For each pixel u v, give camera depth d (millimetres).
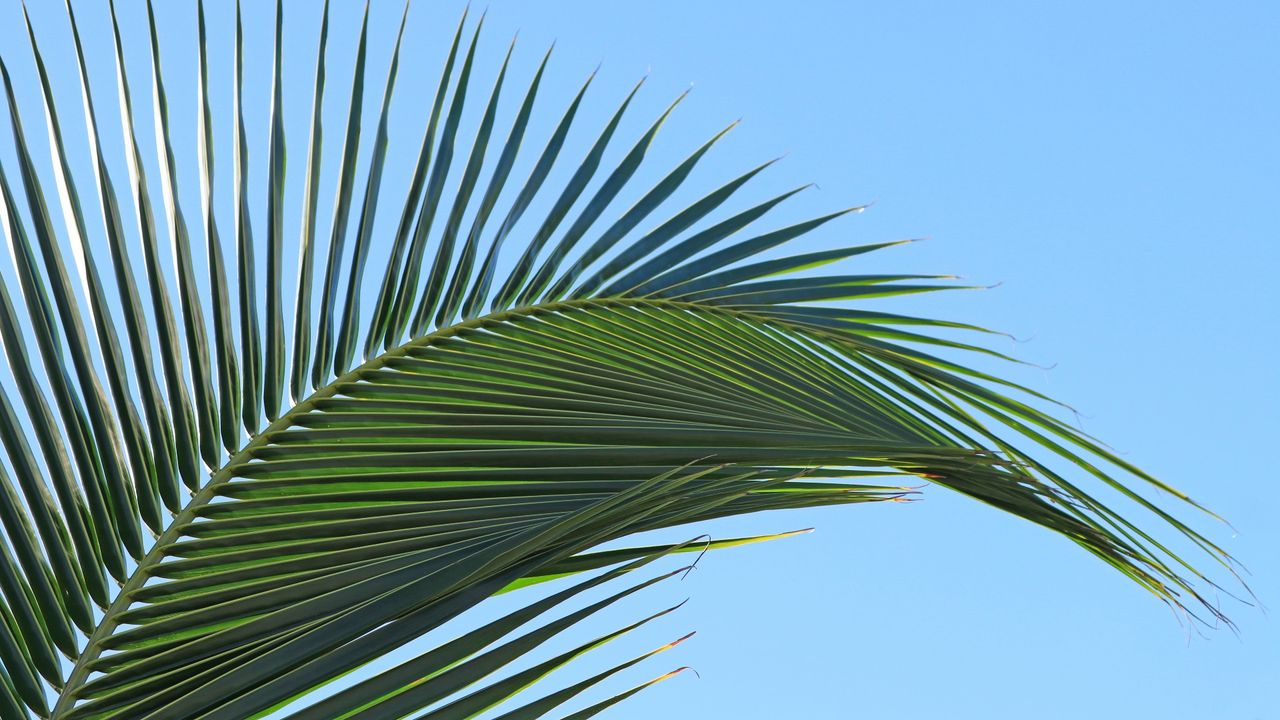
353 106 3922
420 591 3445
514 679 3389
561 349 3947
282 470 3662
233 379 3713
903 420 3848
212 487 3643
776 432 3670
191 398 3680
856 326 4113
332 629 3430
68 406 3586
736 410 3758
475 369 3867
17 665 3484
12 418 3559
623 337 4004
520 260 4055
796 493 3746
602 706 3377
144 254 3678
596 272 4109
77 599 3523
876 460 3727
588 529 3521
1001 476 3691
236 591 3520
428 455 3639
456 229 3992
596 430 3664
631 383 3820
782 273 4180
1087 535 3740
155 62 3738
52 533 3539
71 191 3641
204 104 3775
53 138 3639
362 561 3520
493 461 3627
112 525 3570
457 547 3506
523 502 3580
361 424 3732
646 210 4176
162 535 3590
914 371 4055
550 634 3400
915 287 4188
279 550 3551
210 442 3666
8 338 3576
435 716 3371
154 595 3531
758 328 4066
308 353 3789
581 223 4105
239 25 3824
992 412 3971
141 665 3455
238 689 3402
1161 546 3689
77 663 3498
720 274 4156
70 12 3670
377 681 3385
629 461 3615
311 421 3736
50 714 3471
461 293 3975
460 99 4023
